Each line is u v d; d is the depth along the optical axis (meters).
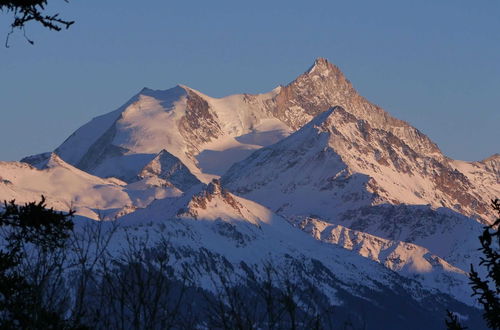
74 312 55.12
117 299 55.03
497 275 54.41
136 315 53.91
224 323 54.97
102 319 54.44
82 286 56.12
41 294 54.97
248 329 54.44
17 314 54.91
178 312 55.31
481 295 54.69
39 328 54.19
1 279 56.31
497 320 54.03
